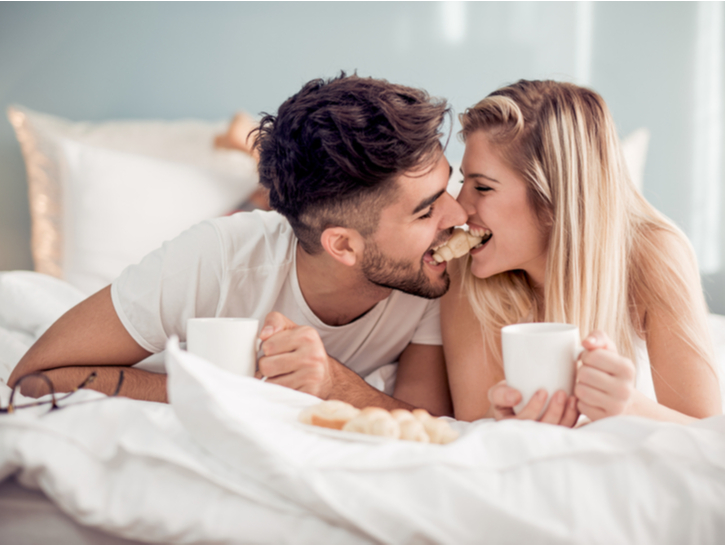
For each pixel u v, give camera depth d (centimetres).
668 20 216
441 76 221
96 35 223
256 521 54
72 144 199
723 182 215
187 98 223
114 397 68
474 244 110
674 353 99
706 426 67
